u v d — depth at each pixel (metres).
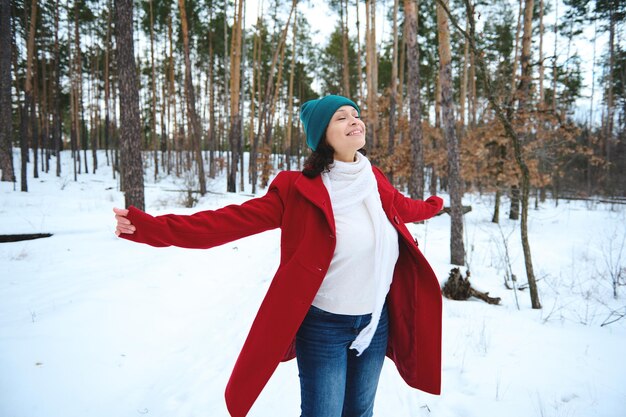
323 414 1.30
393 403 2.57
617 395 2.56
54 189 18.59
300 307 1.26
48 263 5.95
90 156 37.44
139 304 4.19
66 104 35.84
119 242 7.44
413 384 1.56
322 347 1.31
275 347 1.26
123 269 5.67
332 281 1.32
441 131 20.67
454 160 6.61
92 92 36.31
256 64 32.62
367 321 1.37
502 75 10.19
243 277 5.47
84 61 33.56
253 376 1.29
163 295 4.54
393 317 1.55
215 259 6.48
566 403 2.49
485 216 14.67
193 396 2.53
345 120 1.39
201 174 17.89
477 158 12.76
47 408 2.36
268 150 25.53
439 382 1.50
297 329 1.25
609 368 2.96
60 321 3.64
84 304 4.10
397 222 1.46
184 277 5.35
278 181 1.38
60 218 9.60
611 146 27.00
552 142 12.34
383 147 18.33
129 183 8.03
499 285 5.85
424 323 1.50
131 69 7.98
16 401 2.39
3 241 7.28
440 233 10.70
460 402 2.55
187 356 3.10
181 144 35.91
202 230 1.16
